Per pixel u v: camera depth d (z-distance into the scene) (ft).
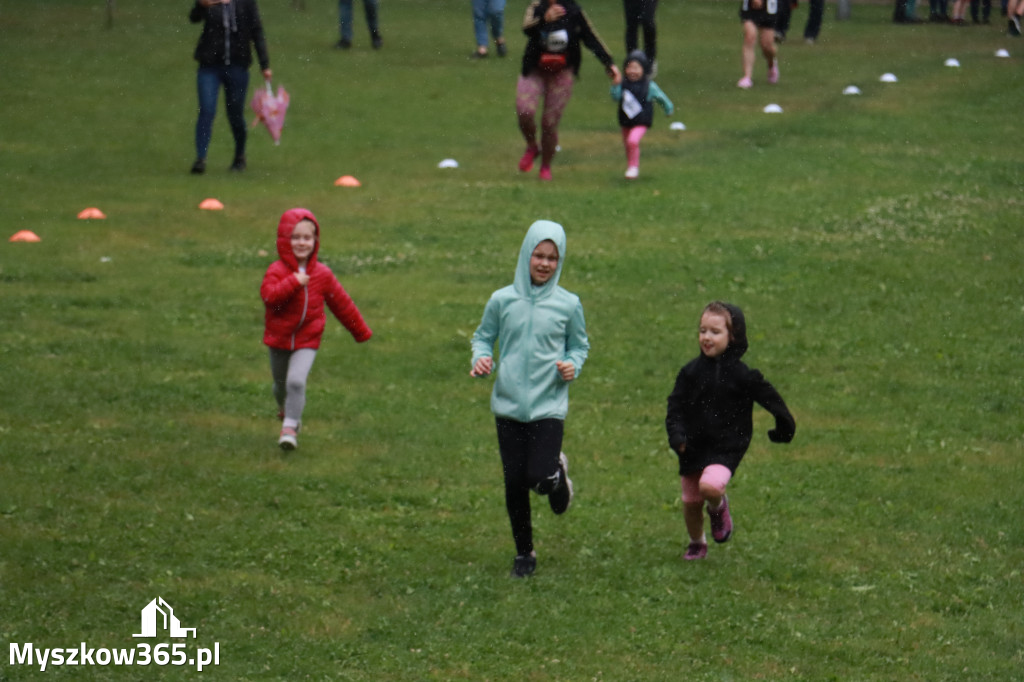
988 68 298.97
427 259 160.15
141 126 237.86
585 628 74.64
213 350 127.54
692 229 173.88
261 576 80.94
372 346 129.59
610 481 98.73
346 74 284.20
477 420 111.65
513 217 179.63
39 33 319.88
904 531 89.97
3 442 102.12
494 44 325.62
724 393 78.95
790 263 158.30
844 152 220.43
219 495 93.71
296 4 377.91
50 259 156.35
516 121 246.88
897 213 181.27
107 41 312.50
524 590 79.61
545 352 80.74
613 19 369.71
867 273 154.51
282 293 99.71
